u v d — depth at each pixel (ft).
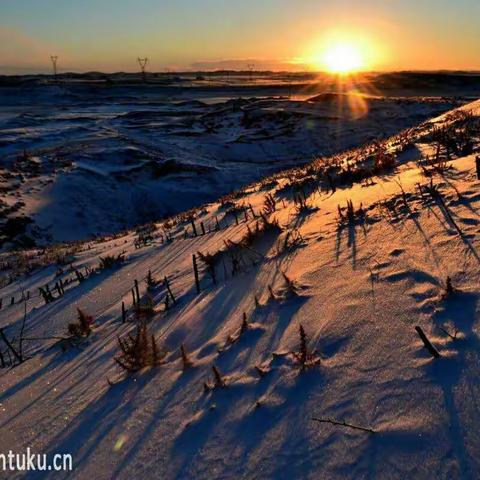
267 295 12.43
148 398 9.61
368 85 597.93
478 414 5.95
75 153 167.84
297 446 6.64
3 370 15.42
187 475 6.98
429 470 5.48
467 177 16.38
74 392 11.43
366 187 21.57
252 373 8.89
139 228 50.78
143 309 15.48
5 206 112.27
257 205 31.17
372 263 11.61
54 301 23.75
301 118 251.80
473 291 8.68
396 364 7.50
